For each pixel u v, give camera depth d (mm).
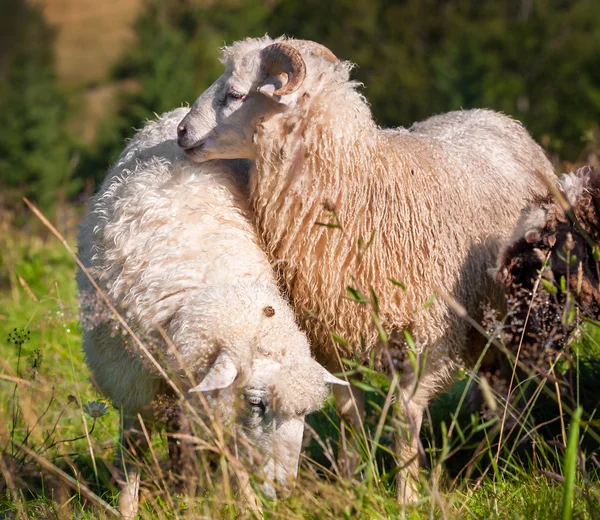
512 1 67750
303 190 9523
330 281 9578
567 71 58062
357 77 62500
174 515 7871
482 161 10797
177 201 9453
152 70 67062
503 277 9398
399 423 7328
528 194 11102
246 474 7730
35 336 14305
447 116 12539
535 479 8203
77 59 113375
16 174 61844
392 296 9609
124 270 9258
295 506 7250
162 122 11203
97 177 61938
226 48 10273
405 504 7172
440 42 65812
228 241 9328
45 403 10633
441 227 9805
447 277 9797
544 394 10891
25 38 91750
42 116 65812
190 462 8086
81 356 13336
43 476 9547
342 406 10109
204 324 8383
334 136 9469
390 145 9875
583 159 18344
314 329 9828
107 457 10273
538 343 9375
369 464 7215
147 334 8977
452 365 10055
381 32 65812
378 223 9531
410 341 7469
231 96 9727
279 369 8180
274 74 9555
